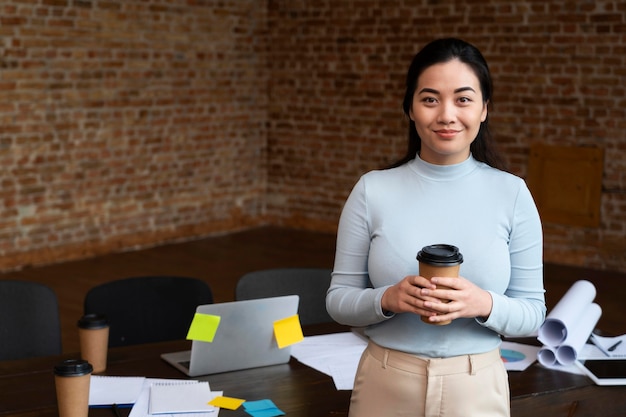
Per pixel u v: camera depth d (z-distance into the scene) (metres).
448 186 1.94
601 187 7.39
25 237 7.34
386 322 1.94
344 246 2.01
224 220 9.12
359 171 8.78
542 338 2.71
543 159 7.66
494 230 1.91
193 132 8.70
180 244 8.51
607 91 7.25
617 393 2.49
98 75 7.73
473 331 1.90
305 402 2.38
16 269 7.29
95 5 7.61
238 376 2.57
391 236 1.93
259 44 9.26
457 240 1.91
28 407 2.31
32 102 7.25
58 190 7.55
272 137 9.41
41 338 2.99
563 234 7.64
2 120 7.05
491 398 1.91
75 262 7.62
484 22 7.80
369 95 8.59
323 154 9.04
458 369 1.89
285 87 9.24
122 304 3.21
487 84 1.90
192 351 2.51
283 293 3.37
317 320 3.41
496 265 1.90
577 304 2.83
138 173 8.22
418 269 1.90
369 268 1.97
